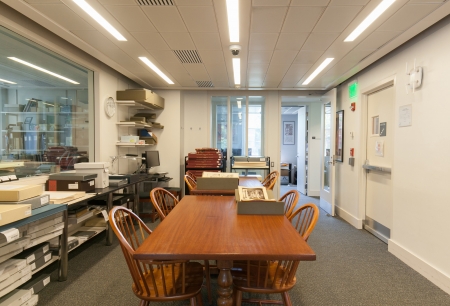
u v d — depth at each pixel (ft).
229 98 18.71
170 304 6.72
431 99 8.01
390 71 10.41
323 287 7.48
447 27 7.43
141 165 15.26
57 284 7.52
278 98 18.30
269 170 16.99
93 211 9.53
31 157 9.14
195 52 10.72
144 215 14.47
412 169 8.85
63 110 10.65
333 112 15.46
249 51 10.55
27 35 8.37
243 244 4.09
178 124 17.47
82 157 11.65
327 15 7.64
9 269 5.52
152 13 7.63
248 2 7.00
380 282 7.78
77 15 7.73
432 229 7.89
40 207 6.59
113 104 13.58
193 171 16.31
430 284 7.67
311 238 11.61
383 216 11.35
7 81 8.36
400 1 6.82
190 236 4.44
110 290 7.23
